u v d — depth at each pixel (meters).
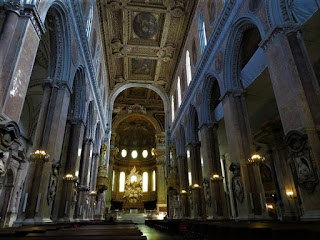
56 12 9.43
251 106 14.89
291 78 7.05
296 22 7.93
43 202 8.46
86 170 16.06
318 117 6.64
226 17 11.94
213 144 14.61
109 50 22.33
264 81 12.21
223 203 13.12
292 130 6.66
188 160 18.52
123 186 43.50
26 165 18.59
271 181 18.33
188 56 20.27
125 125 42.56
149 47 22.42
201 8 16.75
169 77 26.70
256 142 17.00
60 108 9.80
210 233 4.77
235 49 11.73
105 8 18.03
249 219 9.11
